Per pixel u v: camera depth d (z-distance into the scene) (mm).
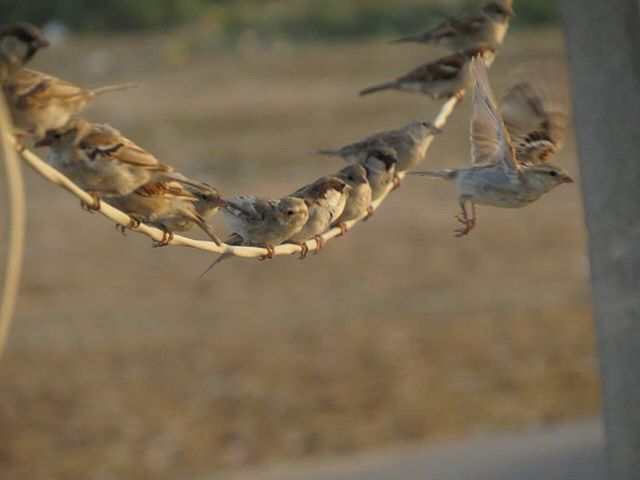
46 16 52625
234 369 18359
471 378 17500
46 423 16750
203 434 16141
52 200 30797
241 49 49031
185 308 21766
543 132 7891
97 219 28844
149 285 23344
